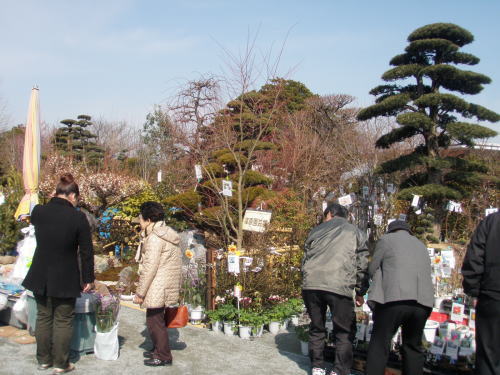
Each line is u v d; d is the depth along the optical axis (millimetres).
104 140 36688
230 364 5109
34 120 8953
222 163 12883
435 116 15750
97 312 5070
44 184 14469
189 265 7074
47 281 4410
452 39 16203
